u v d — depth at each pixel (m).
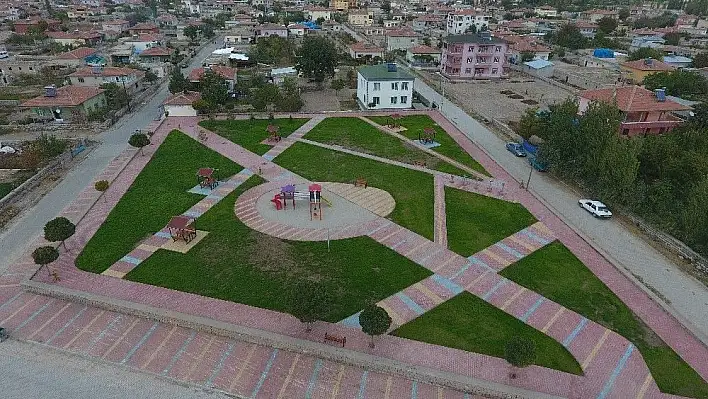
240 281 35.34
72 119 72.31
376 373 27.64
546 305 33.34
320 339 29.58
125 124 73.62
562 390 26.31
